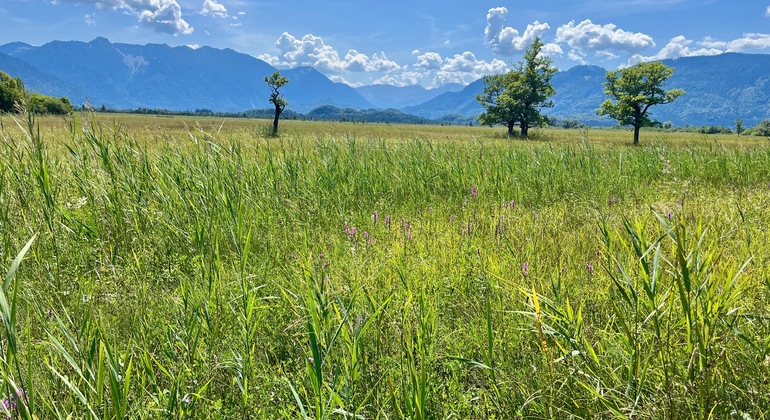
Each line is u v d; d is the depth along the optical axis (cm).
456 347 274
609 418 216
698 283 221
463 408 234
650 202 680
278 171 738
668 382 206
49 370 235
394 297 307
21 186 514
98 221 512
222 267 388
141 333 280
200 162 645
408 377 234
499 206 665
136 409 209
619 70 5759
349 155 927
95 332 245
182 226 504
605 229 359
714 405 197
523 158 1030
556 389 228
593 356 221
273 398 238
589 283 357
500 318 305
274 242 493
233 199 557
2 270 364
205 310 281
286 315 312
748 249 381
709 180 986
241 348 267
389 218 546
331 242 500
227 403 234
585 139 1117
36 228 461
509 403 232
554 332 232
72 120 603
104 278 379
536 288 331
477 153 1038
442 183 840
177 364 247
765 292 307
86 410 211
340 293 318
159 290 373
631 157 1091
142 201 550
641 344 237
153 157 660
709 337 215
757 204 603
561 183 877
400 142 1170
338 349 256
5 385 180
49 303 314
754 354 237
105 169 576
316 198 684
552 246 459
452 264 400
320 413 187
